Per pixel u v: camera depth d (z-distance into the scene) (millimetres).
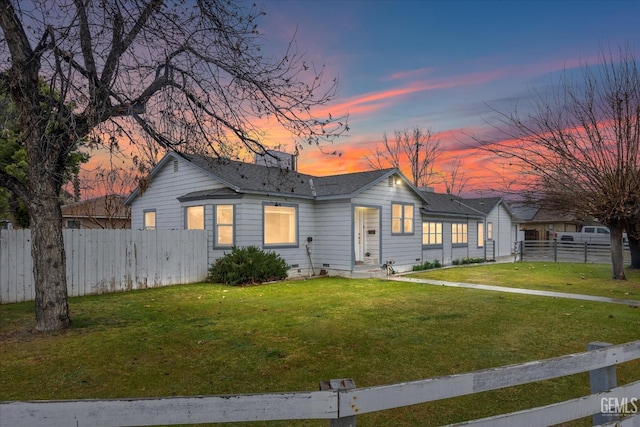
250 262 12898
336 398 1834
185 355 5531
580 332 6715
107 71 6395
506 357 5430
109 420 1671
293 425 3697
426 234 19594
